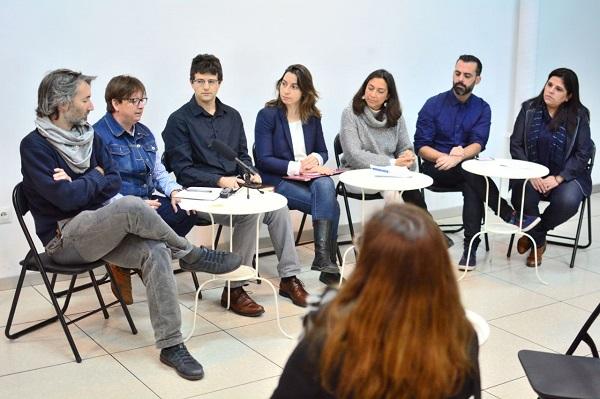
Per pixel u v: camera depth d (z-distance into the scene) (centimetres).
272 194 334
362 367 120
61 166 296
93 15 373
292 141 397
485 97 530
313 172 387
